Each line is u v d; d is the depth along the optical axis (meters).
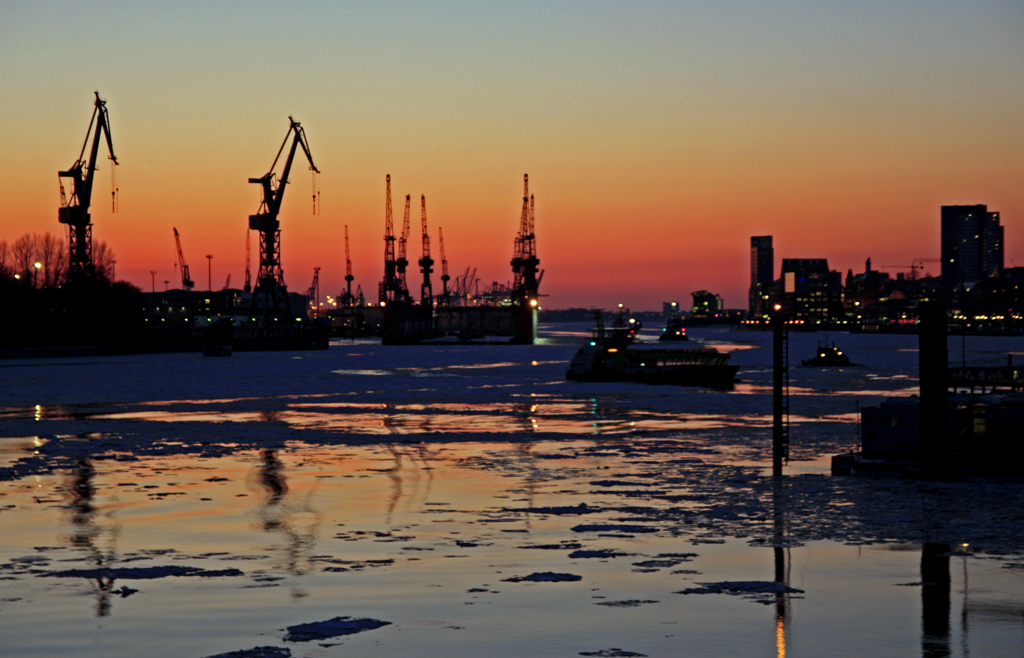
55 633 16.28
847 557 22.39
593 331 111.56
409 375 121.50
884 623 16.94
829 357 154.00
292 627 16.64
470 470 37.75
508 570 21.12
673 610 17.81
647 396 82.12
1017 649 15.41
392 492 32.25
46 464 39.12
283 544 23.91
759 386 97.88
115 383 99.75
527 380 109.50
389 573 20.83
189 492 32.09
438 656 15.03
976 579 20.22
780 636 16.14
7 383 99.06
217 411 66.75
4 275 192.00
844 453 43.09
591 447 45.53
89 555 22.56
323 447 45.41
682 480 34.94
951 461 35.22
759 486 33.28
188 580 20.14
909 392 87.44
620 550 23.25
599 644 15.66
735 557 22.42
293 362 164.75
